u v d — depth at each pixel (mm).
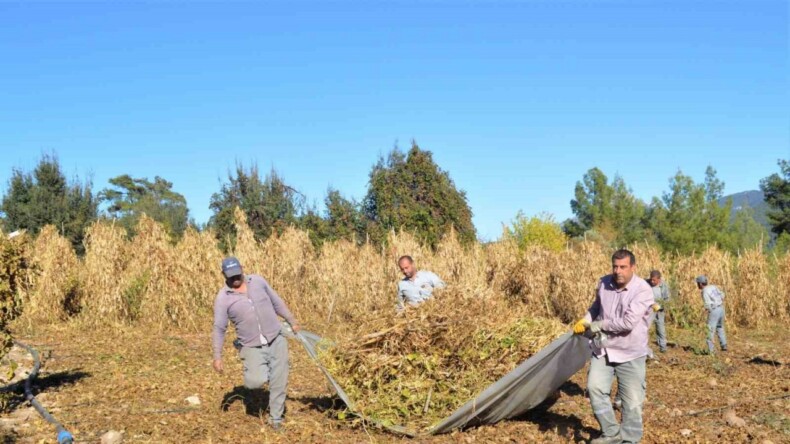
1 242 8711
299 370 11734
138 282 18578
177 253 19109
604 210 62562
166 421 8125
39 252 19562
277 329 7930
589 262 19031
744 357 14172
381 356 7863
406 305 8367
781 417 8539
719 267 21344
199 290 18953
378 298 19875
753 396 9805
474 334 7957
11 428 7684
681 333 17688
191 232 20172
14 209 37438
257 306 7840
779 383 10797
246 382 7867
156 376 11062
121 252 19172
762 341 17656
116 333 16844
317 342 8422
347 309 20625
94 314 17938
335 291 20516
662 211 53875
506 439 7402
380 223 34750
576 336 7328
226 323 7852
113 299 18000
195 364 12406
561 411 8773
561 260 19719
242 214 21953
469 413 7461
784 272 22781
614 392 9836
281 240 22719
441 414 7688
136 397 9469
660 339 14672
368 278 20734
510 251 21750
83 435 7516
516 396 7605
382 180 35188
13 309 8867
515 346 8031
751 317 21125
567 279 19000
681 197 52781
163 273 18469
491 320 8281
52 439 7215
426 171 35156
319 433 7633
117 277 18469
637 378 6945
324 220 34969
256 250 21438
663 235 52750
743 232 57312
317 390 10070
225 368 11984
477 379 7777
